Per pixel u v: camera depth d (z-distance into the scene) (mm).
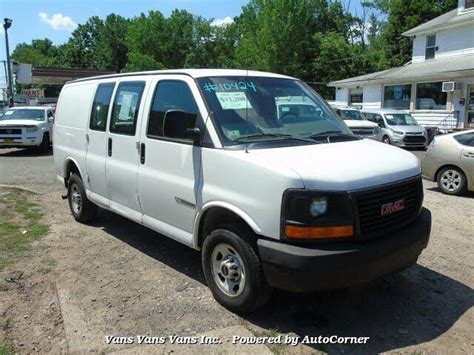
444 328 3910
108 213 7305
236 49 54812
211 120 4164
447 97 23078
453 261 5398
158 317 4016
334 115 5098
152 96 4906
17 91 54000
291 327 3879
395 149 4477
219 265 4184
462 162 9023
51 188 9562
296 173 3480
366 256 3520
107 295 4422
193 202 4277
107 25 76062
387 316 4098
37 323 3908
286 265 3469
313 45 46062
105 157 5695
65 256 5430
